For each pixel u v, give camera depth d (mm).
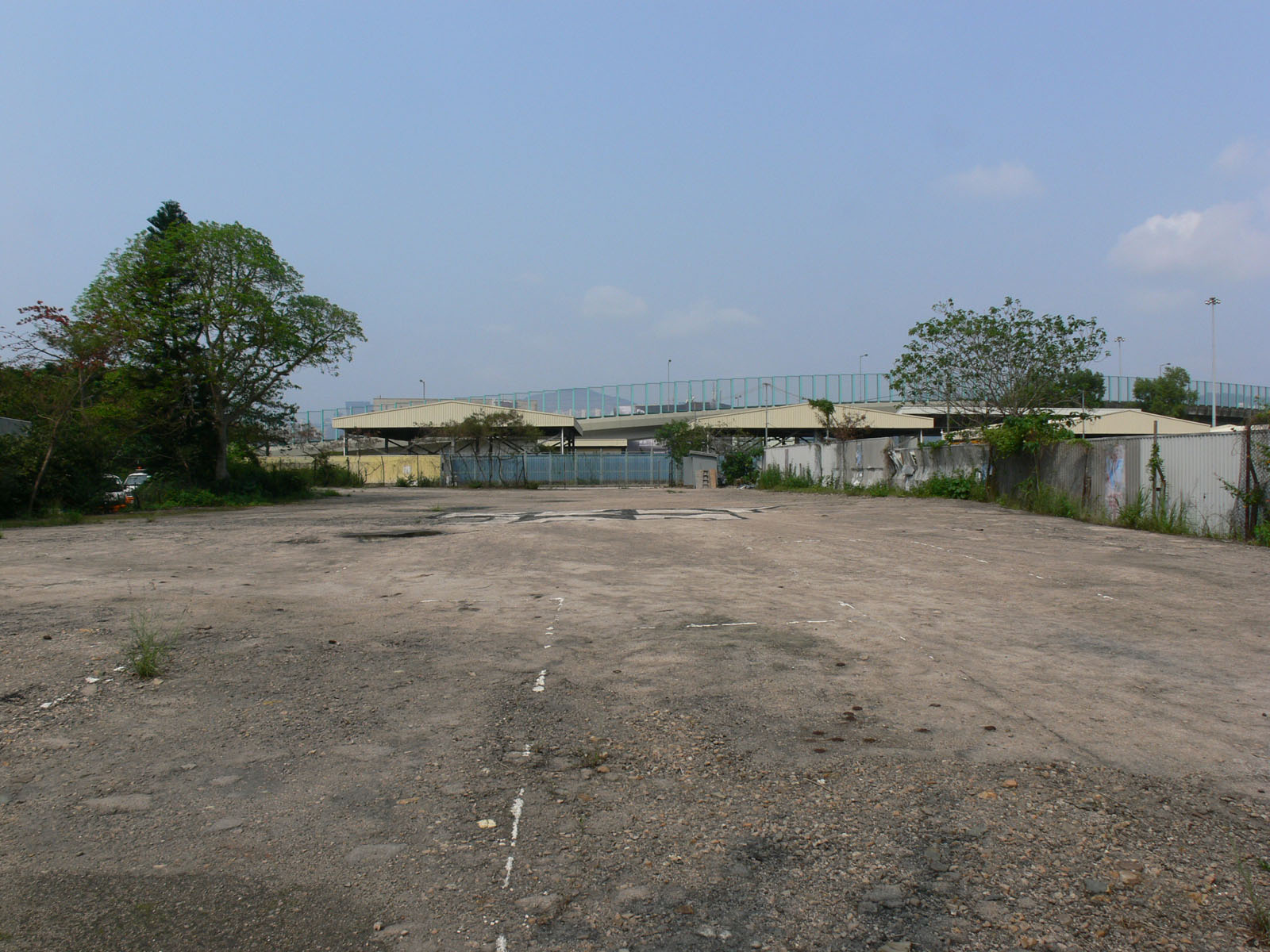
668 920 2904
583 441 83188
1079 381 67938
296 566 11664
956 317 30312
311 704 5242
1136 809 3783
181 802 3850
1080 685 5699
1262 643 6836
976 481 24688
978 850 3418
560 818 3699
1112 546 13328
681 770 4234
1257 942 2783
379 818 3695
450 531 17219
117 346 25719
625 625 7629
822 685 5691
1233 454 14328
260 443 34500
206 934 2824
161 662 6156
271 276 31094
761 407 68938
